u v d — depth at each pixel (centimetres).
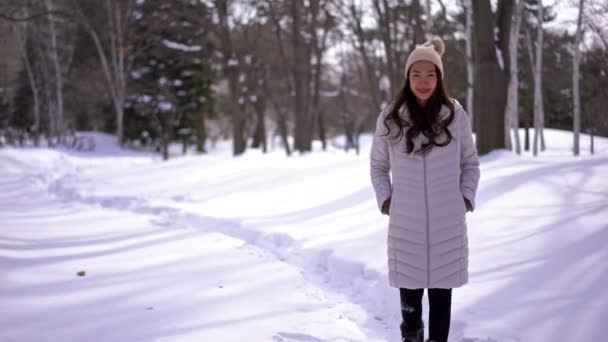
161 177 1204
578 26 1627
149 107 3120
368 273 418
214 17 2608
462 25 2069
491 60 998
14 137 2516
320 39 2817
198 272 461
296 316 353
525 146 2425
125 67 3105
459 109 271
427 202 266
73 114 3528
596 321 295
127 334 316
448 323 276
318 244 518
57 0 2681
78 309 362
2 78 3216
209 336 313
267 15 2558
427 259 267
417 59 264
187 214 736
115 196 917
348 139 3781
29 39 3103
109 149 2836
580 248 407
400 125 266
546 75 2252
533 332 290
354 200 728
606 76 1733
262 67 2938
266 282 432
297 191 870
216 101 3622
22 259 493
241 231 628
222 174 1169
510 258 410
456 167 267
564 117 2827
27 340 305
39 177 1306
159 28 2947
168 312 358
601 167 662
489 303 334
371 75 2470
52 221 720
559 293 337
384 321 352
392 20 2378
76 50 3259
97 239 599
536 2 1902
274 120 4756
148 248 555
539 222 488
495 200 588
